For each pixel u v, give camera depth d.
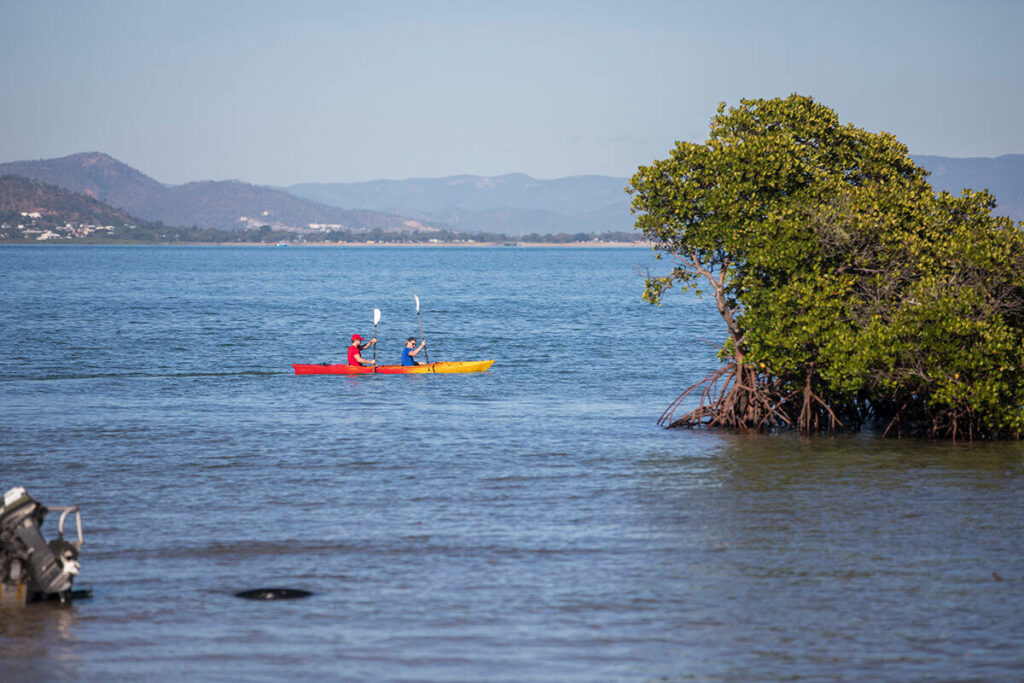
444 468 57.81
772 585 36.41
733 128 69.88
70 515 46.56
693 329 159.75
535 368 110.06
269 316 181.50
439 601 34.81
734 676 28.39
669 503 49.38
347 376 102.19
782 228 64.94
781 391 70.94
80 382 96.38
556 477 55.50
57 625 32.44
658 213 68.25
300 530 44.19
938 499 50.03
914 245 63.94
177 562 39.44
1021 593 35.41
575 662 29.42
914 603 34.41
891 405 72.19
